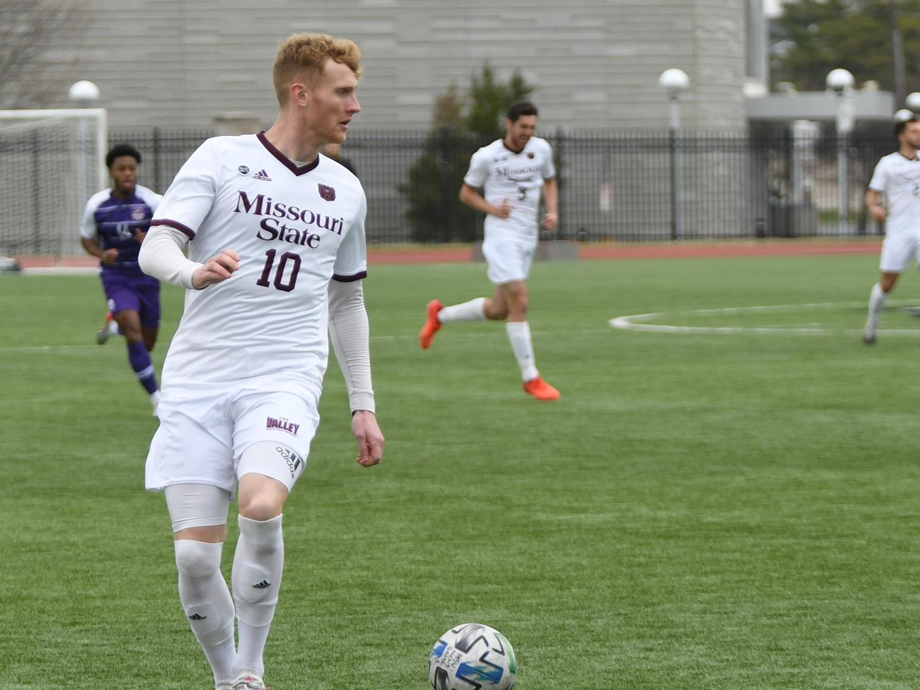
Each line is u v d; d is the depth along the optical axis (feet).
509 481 79.05
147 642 49.47
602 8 409.49
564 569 59.26
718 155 416.26
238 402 41.16
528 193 116.06
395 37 409.69
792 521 68.39
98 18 406.00
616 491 76.02
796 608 53.16
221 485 41.01
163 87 408.46
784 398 111.86
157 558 61.98
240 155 42.09
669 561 60.49
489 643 39.50
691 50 410.52
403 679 44.96
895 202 147.02
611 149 410.52
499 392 116.88
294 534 66.13
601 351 147.74
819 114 468.75
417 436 94.63
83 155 304.50
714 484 77.71
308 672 45.68
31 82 400.26
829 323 177.47
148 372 107.14
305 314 42.52
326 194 42.83
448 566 59.88
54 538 65.87
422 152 409.08
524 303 114.52
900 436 93.40
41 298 223.92
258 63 408.67
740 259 332.39
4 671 46.06
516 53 410.72
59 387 121.60
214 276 38.83
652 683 44.42
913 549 62.49
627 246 387.96
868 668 45.85
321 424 100.83
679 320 182.60
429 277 270.05
